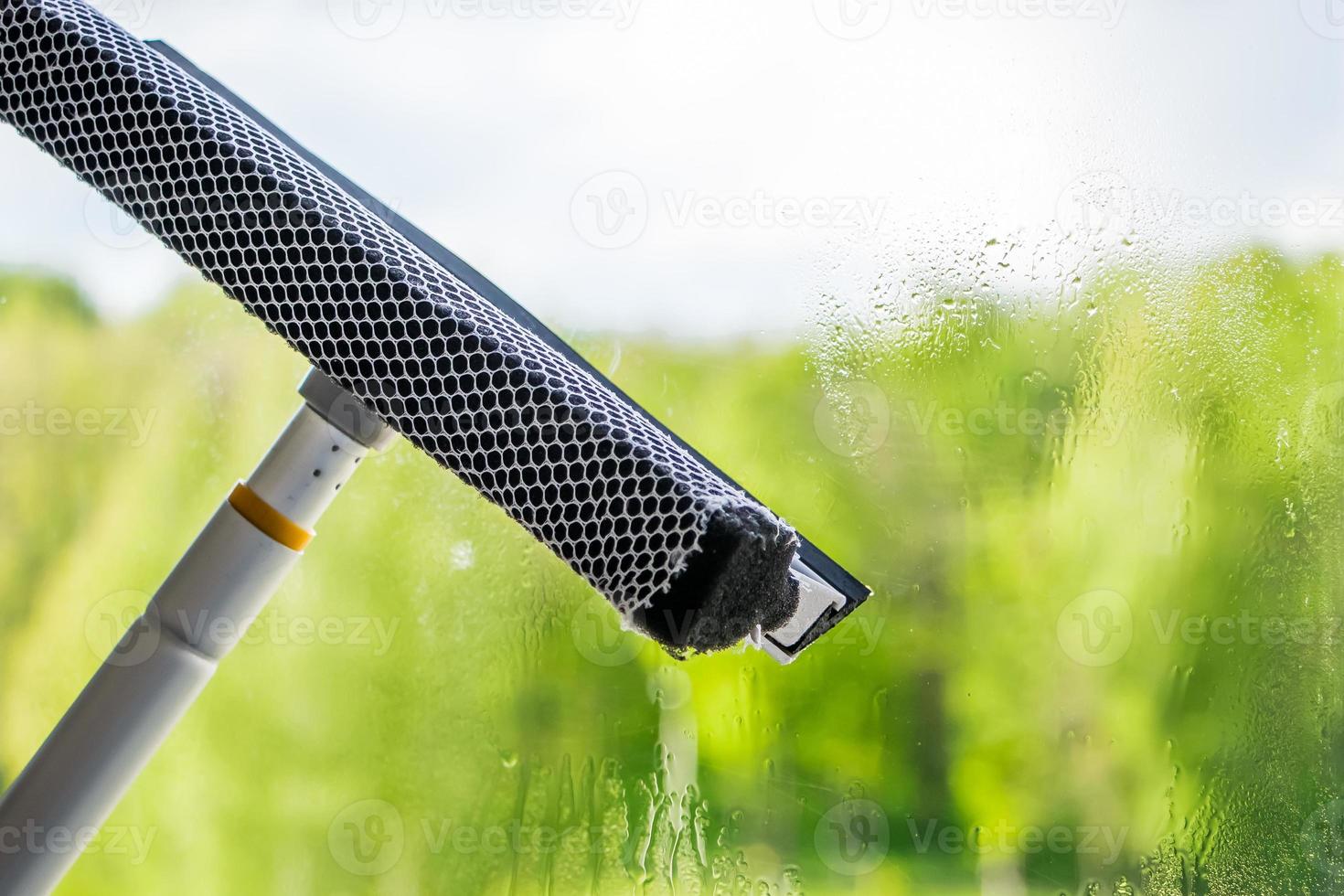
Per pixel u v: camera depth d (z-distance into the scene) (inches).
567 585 31.4
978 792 30.4
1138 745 30.5
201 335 32.4
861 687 30.5
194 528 32.4
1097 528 30.5
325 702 31.8
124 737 14.0
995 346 30.5
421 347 9.7
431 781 31.5
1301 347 30.4
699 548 8.6
